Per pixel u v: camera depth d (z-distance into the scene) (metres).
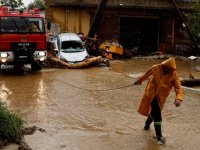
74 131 8.74
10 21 18.55
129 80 17.48
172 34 38.75
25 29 18.73
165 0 37.59
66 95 13.24
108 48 31.66
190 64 31.62
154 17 38.00
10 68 21.19
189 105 11.91
